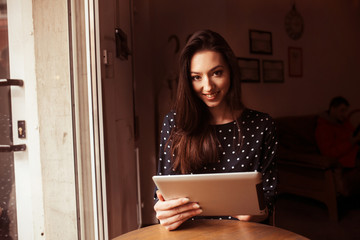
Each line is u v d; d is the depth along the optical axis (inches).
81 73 59.1
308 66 176.7
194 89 52.3
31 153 61.7
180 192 41.6
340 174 123.0
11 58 61.1
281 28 165.6
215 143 53.9
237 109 54.3
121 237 44.6
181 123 53.4
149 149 129.0
